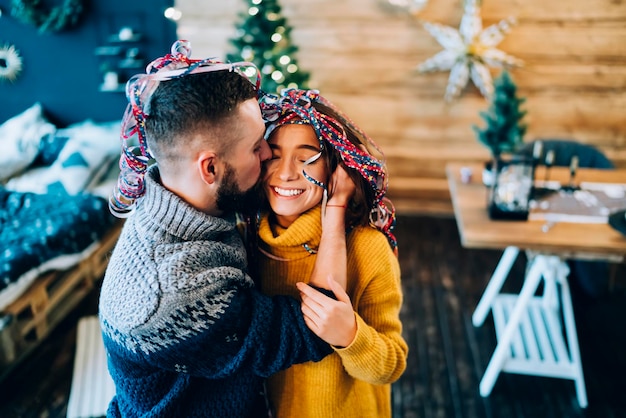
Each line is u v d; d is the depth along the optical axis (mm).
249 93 885
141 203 927
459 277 3170
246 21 3209
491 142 2434
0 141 3566
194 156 852
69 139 3535
